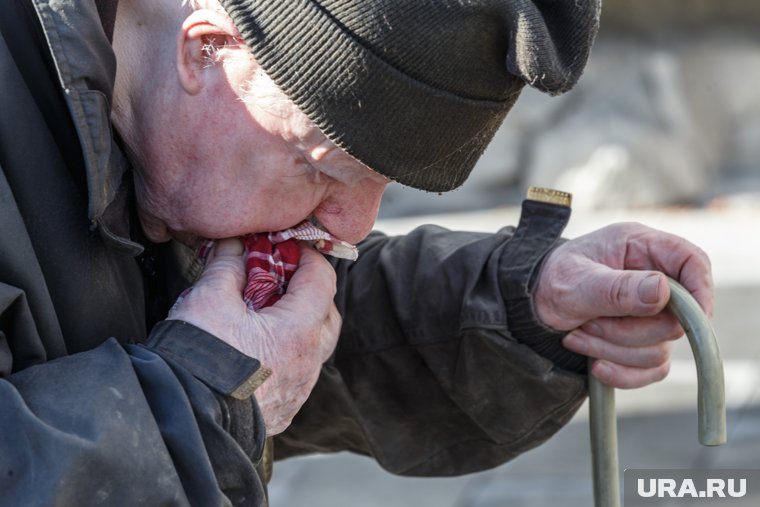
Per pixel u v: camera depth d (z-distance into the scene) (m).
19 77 1.76
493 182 8.49
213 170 1.79
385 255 2.07
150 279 1.92
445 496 4.02
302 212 1.82
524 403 2.02
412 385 2.07
